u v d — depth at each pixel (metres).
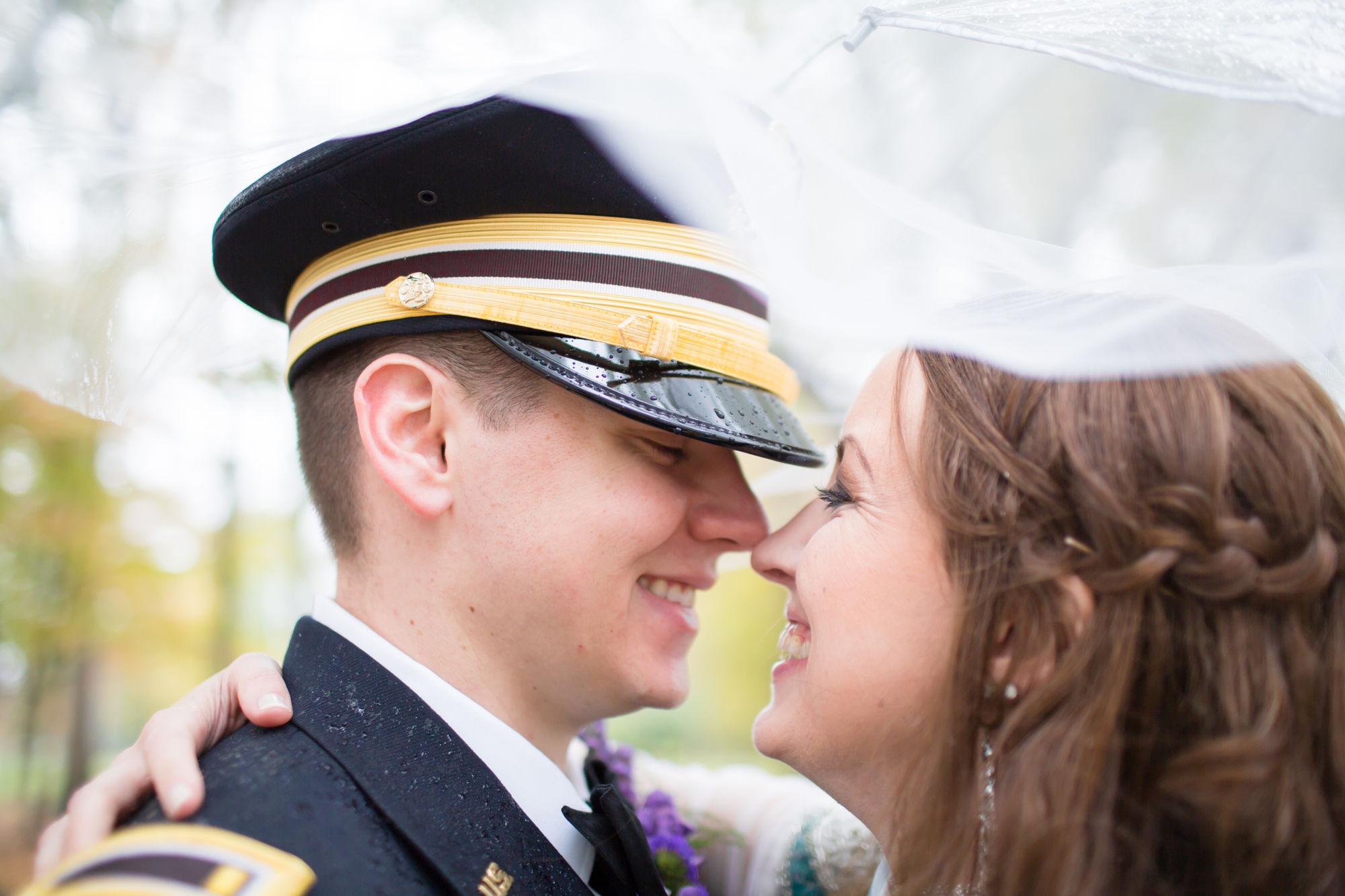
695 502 1.23
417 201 1.11
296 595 7.15
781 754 1.14
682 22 0.96
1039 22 0.87
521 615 1.14
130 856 0.81
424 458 1.15
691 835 1.48
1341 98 0.80
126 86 0.90
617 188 1.11
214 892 0.77
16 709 6.55
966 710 0.95
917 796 0.98
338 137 0.96
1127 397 0.93
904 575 1.01
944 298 1.15
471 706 1.11
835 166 1.06
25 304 1.12
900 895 0.97
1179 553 0.88
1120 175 1.13
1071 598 0.92
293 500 6.35
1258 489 0.90
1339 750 0.87
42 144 0.94
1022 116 1.11
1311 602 0.90
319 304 1.21
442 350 1.14
